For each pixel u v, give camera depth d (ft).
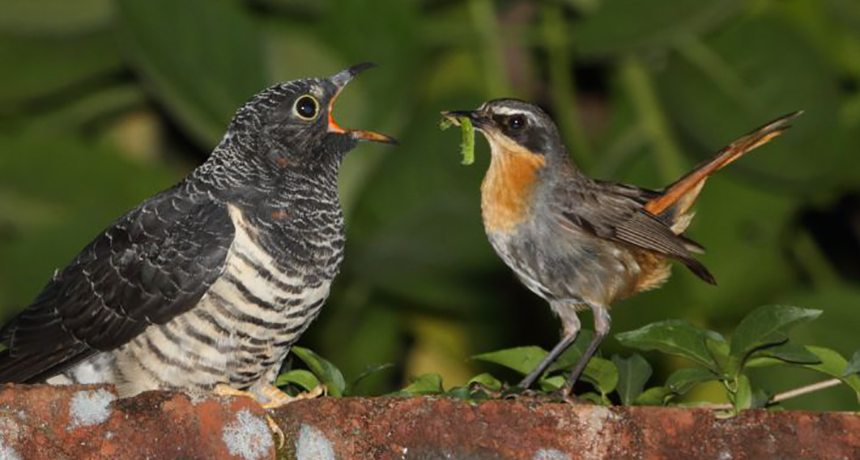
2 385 21.70
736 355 24.79
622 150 46.75
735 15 45.21
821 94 45.27
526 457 22.06
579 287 32.83
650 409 22.25
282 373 29.84
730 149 32.71
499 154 33.53
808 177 45.52
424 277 44.47
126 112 49.21
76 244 43.19
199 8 41.96
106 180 44.65
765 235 46.57
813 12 47.80
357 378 26.96
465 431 22.13
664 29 44.34
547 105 50.24
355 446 22.17
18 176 44.04
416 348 49.26
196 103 42.55
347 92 43.19
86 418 21.80
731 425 22.21
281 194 29.32
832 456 22.15
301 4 44.29
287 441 22.25
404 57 43.32
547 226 32.81
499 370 48.42
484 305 45.80
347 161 43.32
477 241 42.65
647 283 32.94
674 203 33.45
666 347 25.46
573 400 27.12
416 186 44.73
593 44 44.91
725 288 46.50
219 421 22.13
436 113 45.57
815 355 25.12
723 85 45.37
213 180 29.37
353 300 47.26
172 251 28.12
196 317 27.94
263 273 28.25
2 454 21.45
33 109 47.80
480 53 47.01
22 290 42.83
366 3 43.42
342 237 30.04
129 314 28.07
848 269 51.98
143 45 42.16
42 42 44.93
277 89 30.42
